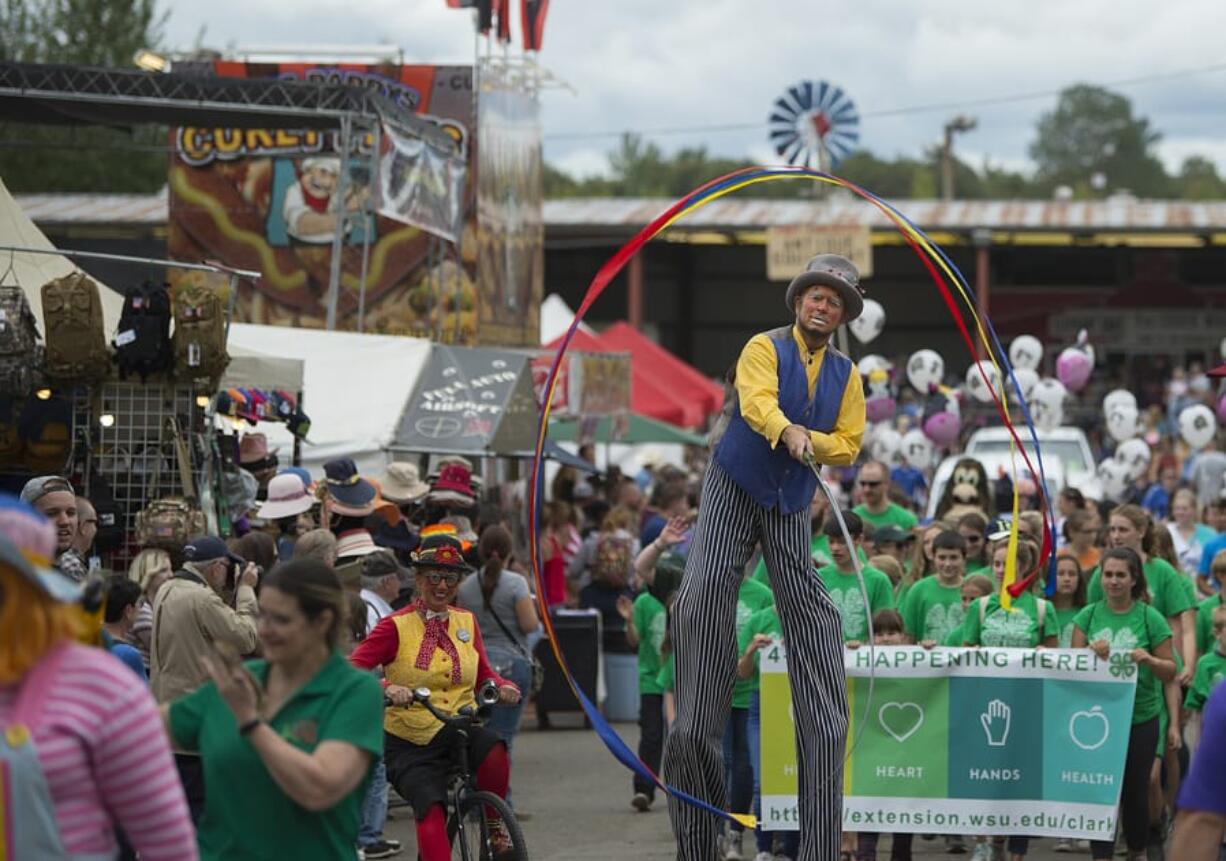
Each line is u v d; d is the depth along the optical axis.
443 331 22.75
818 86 40.81
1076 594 11.36
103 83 17.16
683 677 7.93
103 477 11.75
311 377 16.36
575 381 21.41
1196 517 17.64
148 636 9.43
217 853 5.14
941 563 11.43
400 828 12.41
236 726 5.11
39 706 4.11
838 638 7.91
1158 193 149.50
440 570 9.04
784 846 10.85
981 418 34.91
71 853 4.11
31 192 46.53
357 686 5.17
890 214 8.02
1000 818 10.38
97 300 11.47
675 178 114.00
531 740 17.14
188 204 25.30
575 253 49.72
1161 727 10.63
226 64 25.44
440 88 24.55
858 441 7.84
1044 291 50.34
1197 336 50.00
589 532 20.31
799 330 7.75
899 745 10.45
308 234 25.11
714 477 7.85
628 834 12.14
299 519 12.17
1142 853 10.67
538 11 26.70
